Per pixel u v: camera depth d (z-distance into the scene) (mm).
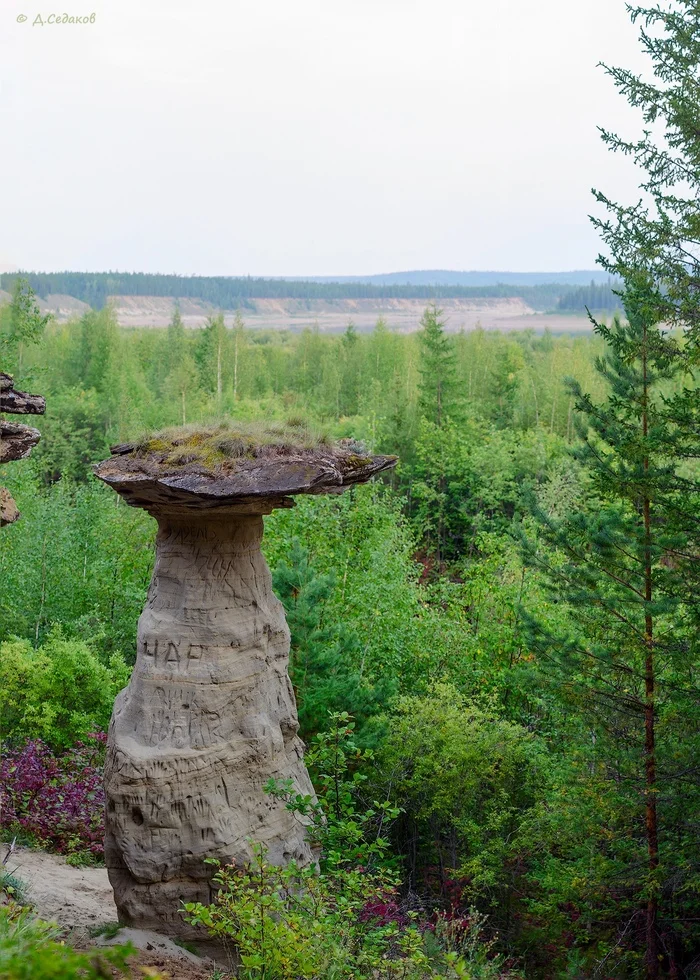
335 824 14953
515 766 21453
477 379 89000
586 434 19047
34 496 37344
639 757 18016
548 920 18156
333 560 30047
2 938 7457
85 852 19859
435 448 60062
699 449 17516
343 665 23375
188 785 13938
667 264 17406
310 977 10227
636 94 17078
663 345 17906
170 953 13312
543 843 19453
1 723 24094
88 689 24812
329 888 14172
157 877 13758
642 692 19219
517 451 61062
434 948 12375
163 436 14219
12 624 31844
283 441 14125
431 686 24906
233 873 13891
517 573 31344
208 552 14586
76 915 15156
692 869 16922
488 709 25141
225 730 14336
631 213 17500
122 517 37625
